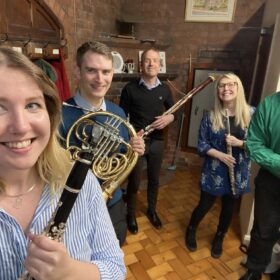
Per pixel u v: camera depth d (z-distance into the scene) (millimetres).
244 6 2713
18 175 541
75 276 499
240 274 1654
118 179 1090
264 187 1346
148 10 2945
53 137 596
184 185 2830
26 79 486
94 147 1045
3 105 470
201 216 1858
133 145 1135
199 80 3002
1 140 478
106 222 671
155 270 1667
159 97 1994
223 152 1662
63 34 2072
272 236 1401
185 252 1834
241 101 1633
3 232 513
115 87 2635
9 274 527
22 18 1683
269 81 1839
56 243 456
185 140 3215
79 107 1144
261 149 1287
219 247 1818
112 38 2594
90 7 2398
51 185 587
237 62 2865
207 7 2791
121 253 691
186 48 2963
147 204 2389
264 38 2293
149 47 2863
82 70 1139
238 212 2336
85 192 617
